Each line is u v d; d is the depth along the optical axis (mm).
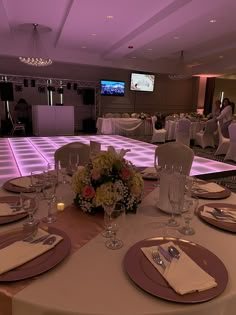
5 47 8445
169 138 9039
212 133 7434
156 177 1927
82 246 1047
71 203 1463
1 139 7996
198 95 13141
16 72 10109
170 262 913
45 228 1151
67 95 11211
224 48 8562
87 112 11727
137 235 1144
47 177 1636
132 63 11016
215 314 766
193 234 1163
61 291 792
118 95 11492
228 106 7102
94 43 8422
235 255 1011
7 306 781
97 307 733
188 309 732
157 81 12492
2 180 4023
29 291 790
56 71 10734
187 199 1301
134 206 1339
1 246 1008
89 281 840
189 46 8453
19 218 1256
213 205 1473
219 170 4926
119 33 7164
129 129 10242
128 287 814
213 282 815
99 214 1327
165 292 776
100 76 11477
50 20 6391
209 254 979
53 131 9641
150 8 5230
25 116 10211
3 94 9758
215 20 5844
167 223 1258
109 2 4926
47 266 891
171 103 13094
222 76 13273
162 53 9586
